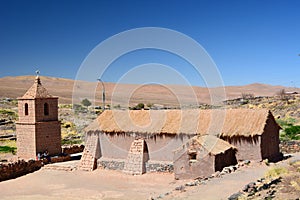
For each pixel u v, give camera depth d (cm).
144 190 2622
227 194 1928
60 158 3747
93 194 2555
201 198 1889
